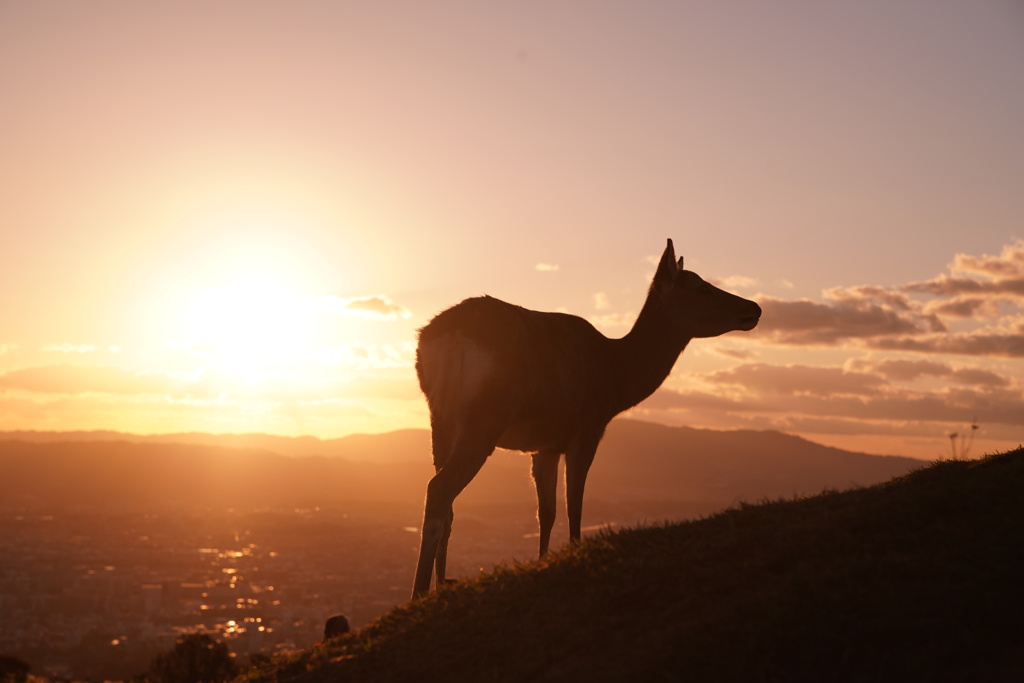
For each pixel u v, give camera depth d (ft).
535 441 32.78
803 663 17.63
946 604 18.38
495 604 24.58
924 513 22.91
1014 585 18.80
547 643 21.48
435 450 30.71
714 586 21.63
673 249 37.32
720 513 27.58
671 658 18.67
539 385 31.07
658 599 21.95
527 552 211.61
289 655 26.61
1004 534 20.86
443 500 28.68
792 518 24.93
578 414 33.19
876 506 23.88
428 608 25.98
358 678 22.98
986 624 17.76
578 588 24.07
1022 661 16.75
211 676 68.23
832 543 22.18
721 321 37.04
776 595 19.74
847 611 18.63
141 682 69.31
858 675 17.11
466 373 29.71
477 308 30.37
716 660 18.13
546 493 34.71
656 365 36.63
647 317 37.22
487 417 29.58
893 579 19.66
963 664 16.99
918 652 17.40
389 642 24.53
